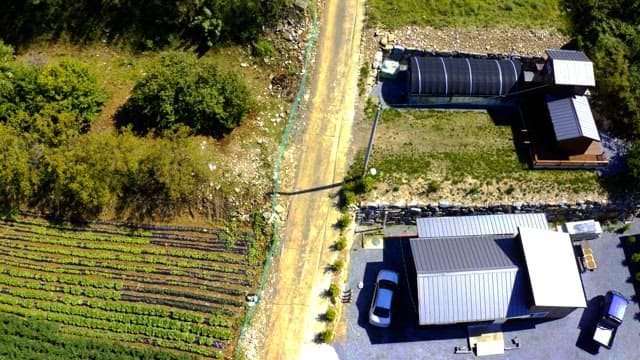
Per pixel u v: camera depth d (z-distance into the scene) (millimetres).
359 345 33219
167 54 37594
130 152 34500
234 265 34719
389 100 39344
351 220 36156
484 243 33875
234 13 39312
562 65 36906
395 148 37719
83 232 35750
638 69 39625
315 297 34156
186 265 34719
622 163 38219
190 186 34938
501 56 40438
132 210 35812
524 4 42062
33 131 34875
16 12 40688
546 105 37719
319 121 38406
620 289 35688
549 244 33188
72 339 32781
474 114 39219
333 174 36938
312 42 40438
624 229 37625
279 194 36219
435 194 36531
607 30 41031
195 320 33344
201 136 36844
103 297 34125
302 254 35125
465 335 33719
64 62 36469
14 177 34656
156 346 32875
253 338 32938
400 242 36281
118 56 40031
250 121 37781
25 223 36094
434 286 31922
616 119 39375
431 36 40781
